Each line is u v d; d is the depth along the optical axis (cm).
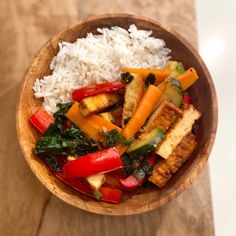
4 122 46
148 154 41
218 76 49
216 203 46
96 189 39
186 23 49
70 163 39
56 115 42
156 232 44
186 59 43
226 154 47
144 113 40
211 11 51
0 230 44
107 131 40
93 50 43
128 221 44
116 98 42
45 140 41
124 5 49
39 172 40
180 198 44
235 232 45
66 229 44
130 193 41
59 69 44
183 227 44
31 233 44
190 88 43
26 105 42
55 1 49
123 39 44
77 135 41
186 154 40
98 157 39
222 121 48
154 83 42
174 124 40
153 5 49
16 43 48
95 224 44
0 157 45
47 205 44
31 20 48
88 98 41
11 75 47
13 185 44
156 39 44
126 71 42
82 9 49
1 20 48
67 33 43
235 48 50
